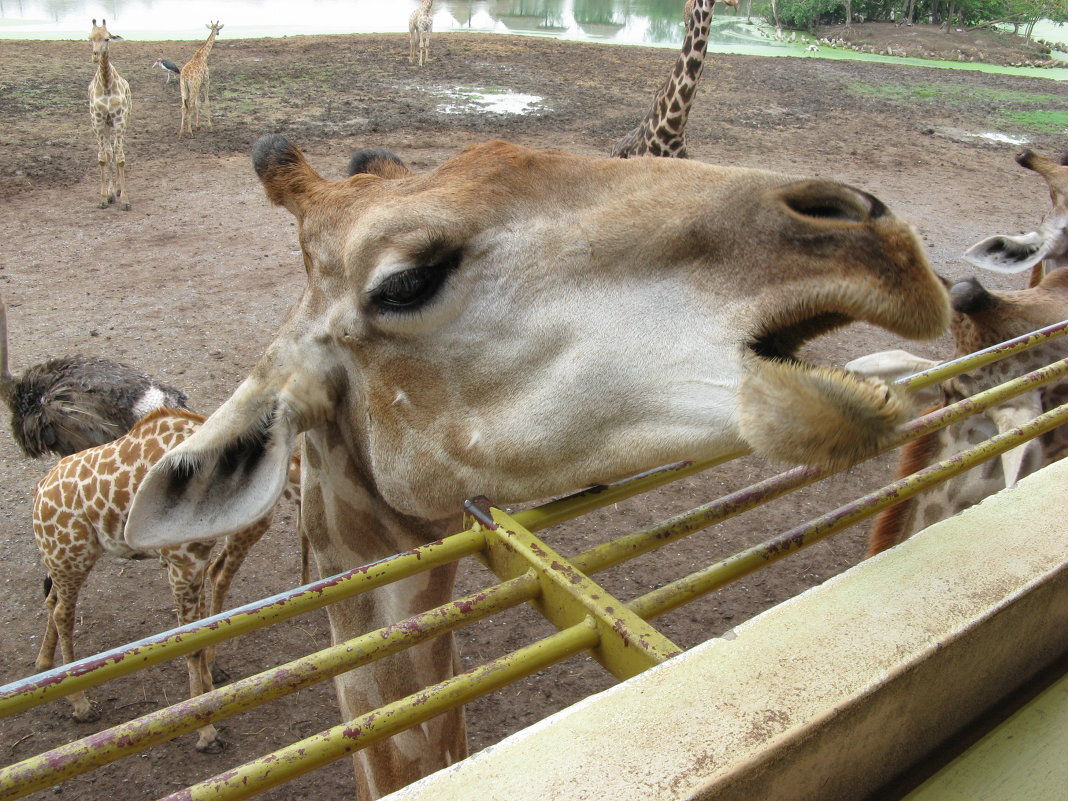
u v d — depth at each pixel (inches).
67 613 186.9
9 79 737.6
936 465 82.1
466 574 223.5
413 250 78.2
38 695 52.1
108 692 190.9
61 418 213.3
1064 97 869.8
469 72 836.0
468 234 79.0
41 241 425.4
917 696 63.2
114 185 498.0
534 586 64.8
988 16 1241.4
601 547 68.7
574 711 53.6
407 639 58.1
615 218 77.2
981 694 72.2
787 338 74.5
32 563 224.5
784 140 663.1
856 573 67.9
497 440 80.4
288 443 87.7
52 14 1131.3
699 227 73.6
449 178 82.7
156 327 338.0
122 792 166.9
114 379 218.4
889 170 599.2
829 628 61.7
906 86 895.1
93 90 457.1
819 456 65.3
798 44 1156.5
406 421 85.0
